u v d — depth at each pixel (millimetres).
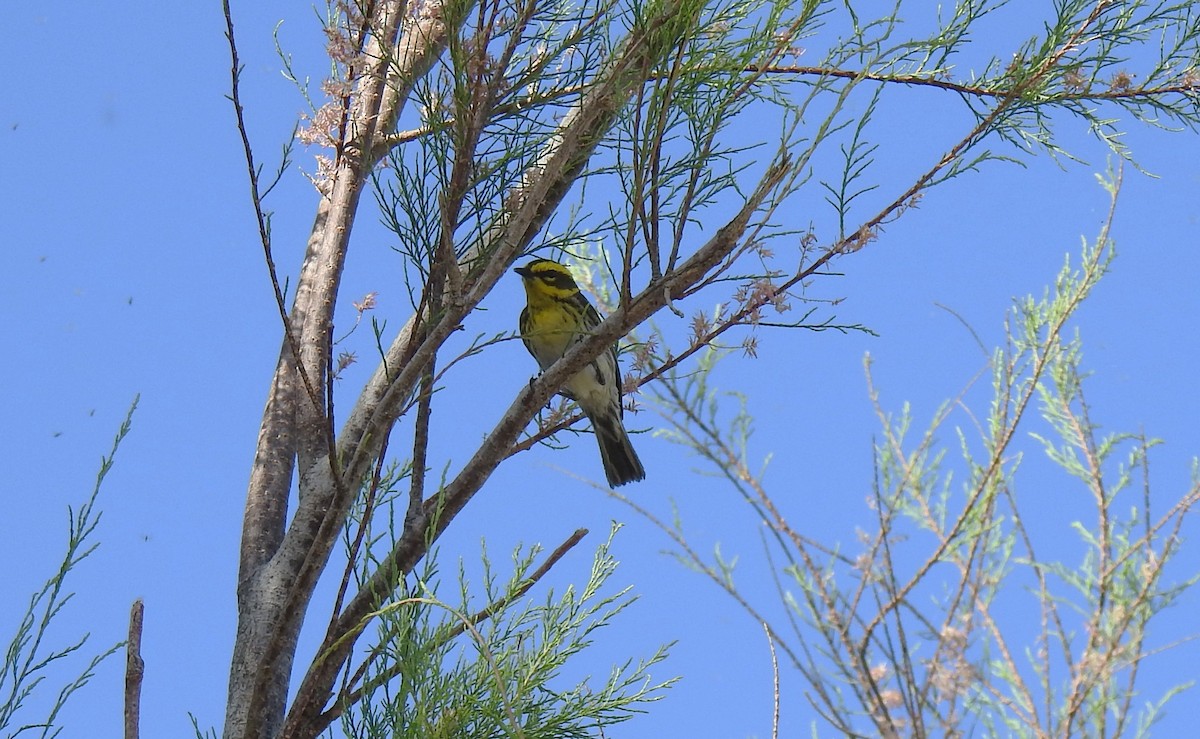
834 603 9445
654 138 7566
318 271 10586
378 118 9453
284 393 10164
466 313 7902
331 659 7906
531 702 7637
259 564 9383
